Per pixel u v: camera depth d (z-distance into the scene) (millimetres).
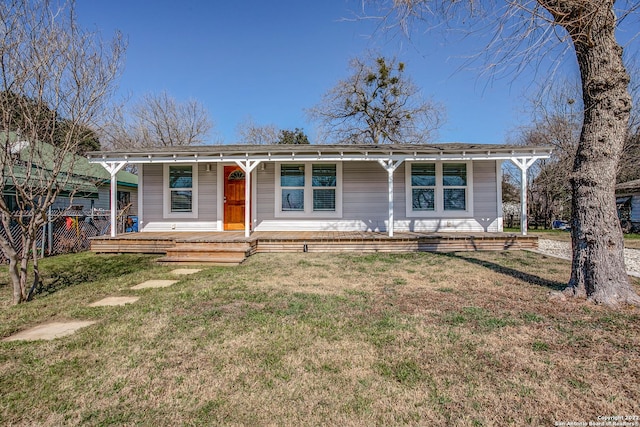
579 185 4152
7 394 2213
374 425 1912
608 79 3928
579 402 2088
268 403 2115
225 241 7730
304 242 8531
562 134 19344
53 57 4789
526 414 1988
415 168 10086
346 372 2461
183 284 5184
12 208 8523
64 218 9469
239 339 3025
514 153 8836
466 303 4031
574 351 2730
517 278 5332
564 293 4184
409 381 2334
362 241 8508
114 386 2307
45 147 5676
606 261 3938
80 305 4227
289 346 2877
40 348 2891
